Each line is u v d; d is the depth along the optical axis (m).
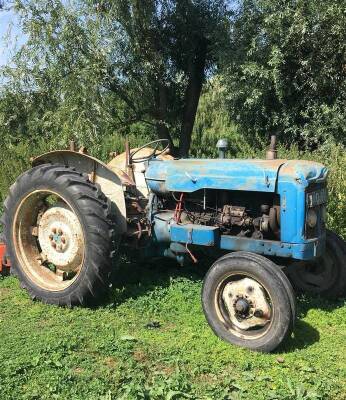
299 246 4.41
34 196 5.17
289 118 9.90
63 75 9.66
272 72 9.32
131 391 3.43
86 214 4.75
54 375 3.66
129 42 10.20
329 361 3.97
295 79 9.65
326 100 9.75
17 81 9.77
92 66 9.49
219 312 4.35
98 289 4.86
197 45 11.05
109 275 4.84
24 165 9.79
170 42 10.98
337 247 5.12
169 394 3.40
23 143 10.55
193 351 4.09
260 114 10.27
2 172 9.55
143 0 10.10
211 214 4.98
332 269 5.18
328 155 8.26
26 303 5.12
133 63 10.38
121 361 3.88
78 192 4.81
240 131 10.70
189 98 11.36
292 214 4.40
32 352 3.98
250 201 4.79
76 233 4.96
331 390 3.57
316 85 9.45
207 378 3.73
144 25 10.26
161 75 10.86
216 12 10.74
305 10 9.15
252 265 4.12
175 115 11.62
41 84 9.84
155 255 5.32
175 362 3.87
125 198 5.32
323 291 5.24
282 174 4.44
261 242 4.59
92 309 4.94
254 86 9.76
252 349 4.11
